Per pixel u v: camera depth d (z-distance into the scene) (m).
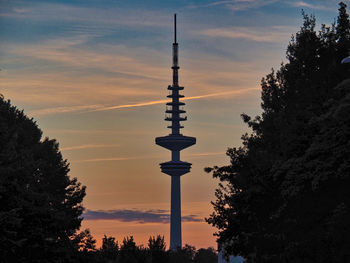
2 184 47.41
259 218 53.00
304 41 53.84
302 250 42.12
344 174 41.03
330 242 38.88
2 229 44.53
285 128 49.22
